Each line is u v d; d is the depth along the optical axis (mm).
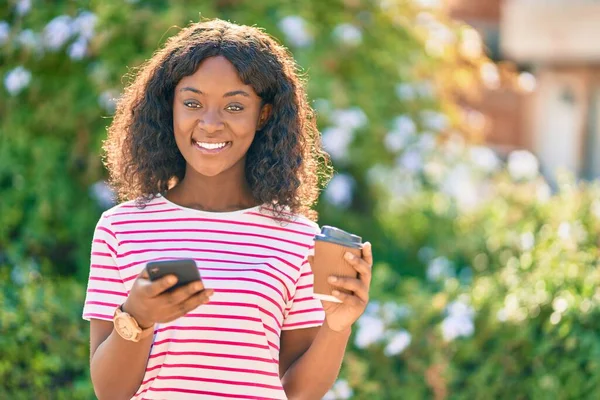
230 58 2785
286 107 2936
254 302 2721
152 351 2719
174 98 2855
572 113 10602
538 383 4543
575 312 4535
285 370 2881
